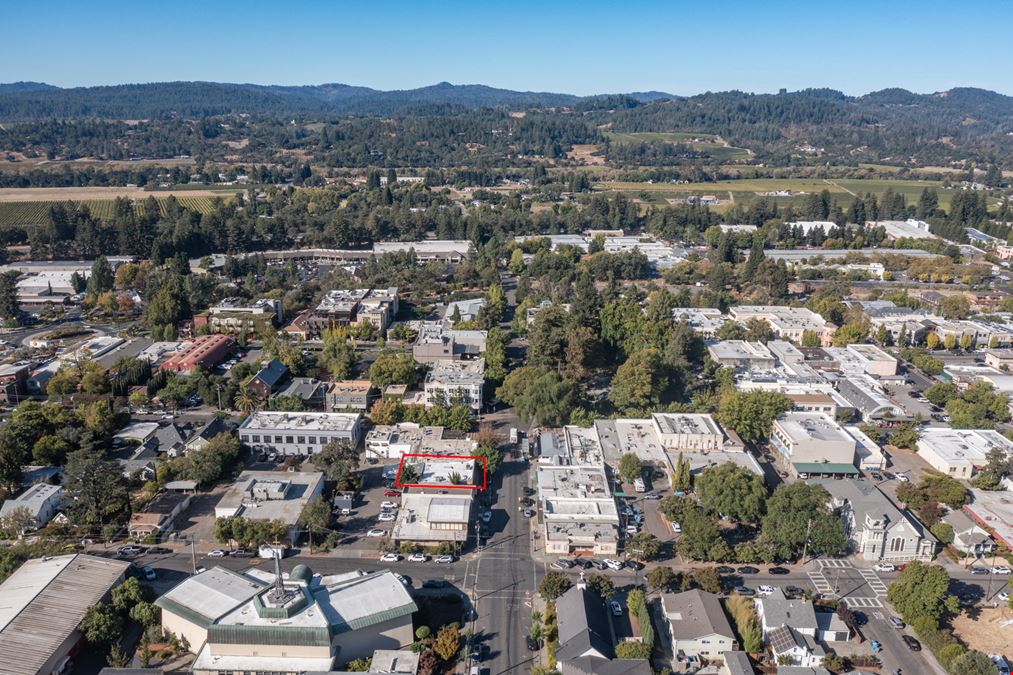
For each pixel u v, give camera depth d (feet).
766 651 425.69
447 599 463.42
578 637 407.85
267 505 545.44
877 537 513.45
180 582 476.54
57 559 477.36
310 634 395.75
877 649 426.10
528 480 623.77
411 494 575.38
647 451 645.51
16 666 385.70
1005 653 424.46
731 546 527.81
